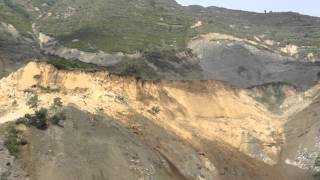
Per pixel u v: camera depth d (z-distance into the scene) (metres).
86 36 134.25
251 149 61.59
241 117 66.56
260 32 162.38
